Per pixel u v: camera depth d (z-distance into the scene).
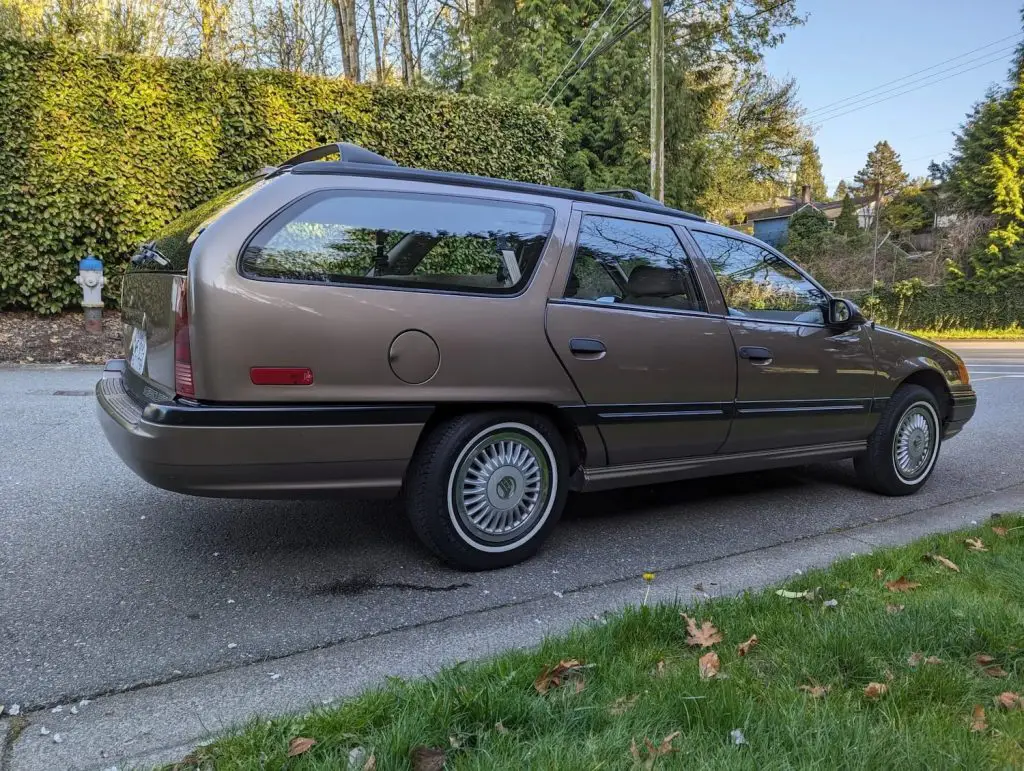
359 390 2.93
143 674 2.42
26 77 9.45
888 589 3.04
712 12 26.64
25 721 2.13
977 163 31.78
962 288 29.12
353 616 2.90
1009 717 2.08
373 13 22.92
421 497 3.20
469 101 12.92
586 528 4.11
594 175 18.75
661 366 3.71
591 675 2.27
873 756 1.85
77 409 6.43
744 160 36.03
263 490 2.86
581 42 19.70
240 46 16.75
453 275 3.21
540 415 3.44
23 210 9.66
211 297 2.71
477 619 2.91
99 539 3.59
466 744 1.91
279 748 1.87
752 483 5.23
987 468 5.89
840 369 4.50
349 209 3.02
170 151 10.43
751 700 2.09
